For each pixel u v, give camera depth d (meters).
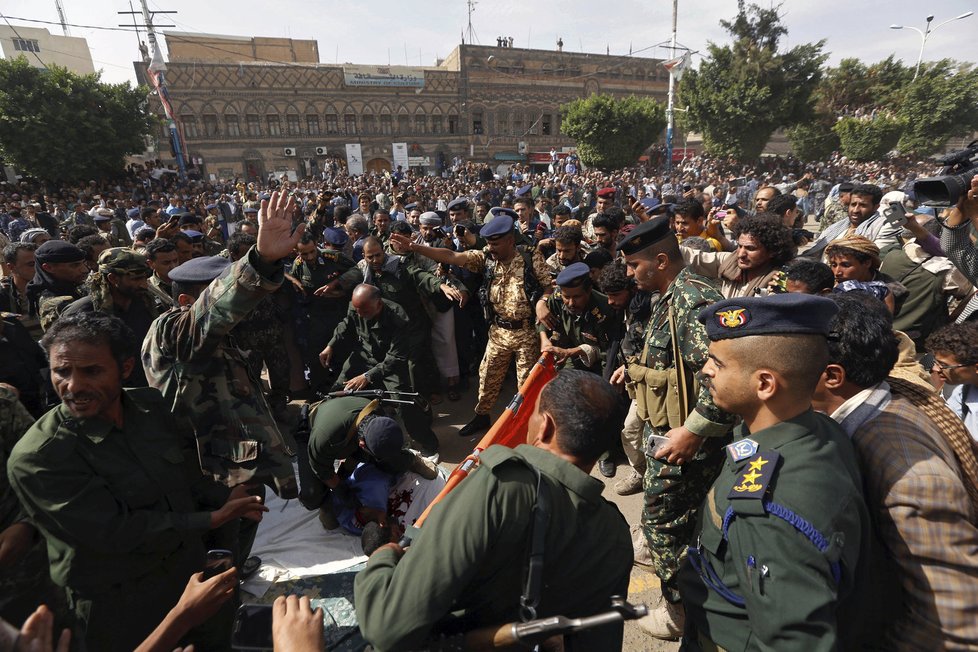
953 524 1.16
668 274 2.43
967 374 2.14
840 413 1.43
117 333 1.75
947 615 1.15
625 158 30.23
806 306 1.21
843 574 1.10
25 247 4.42
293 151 35.19
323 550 3.02
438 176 33.94
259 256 1.94
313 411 3.05
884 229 4.09
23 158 21.86
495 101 39.03
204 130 33.31
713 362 1.37
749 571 1.15
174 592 2.01
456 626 1.24
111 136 23.06
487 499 1.11
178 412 2.25
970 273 2.30
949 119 29.73
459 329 5.21
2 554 1.89
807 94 27.67
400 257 4.59
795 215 5.31
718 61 28.39
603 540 1.24
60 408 1.77
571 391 1.27
